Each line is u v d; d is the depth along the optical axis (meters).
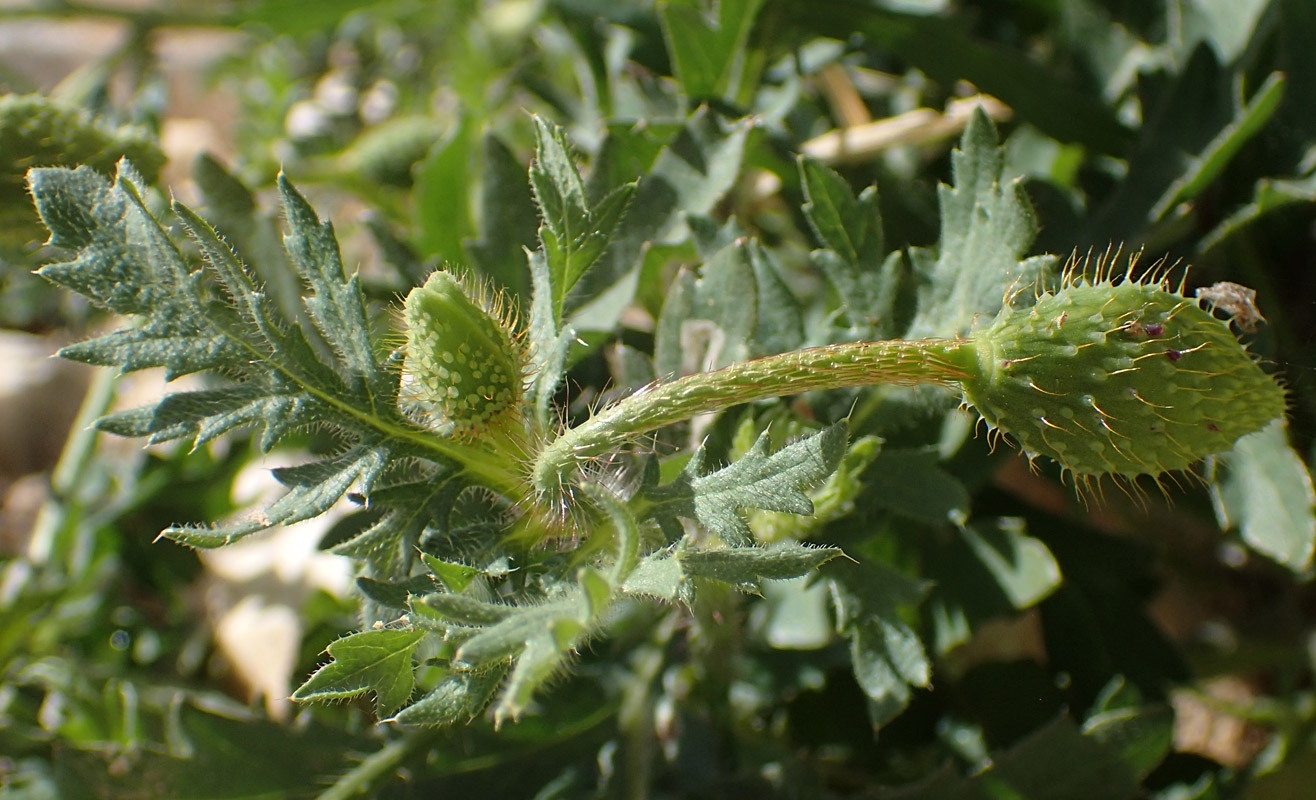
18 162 0.17
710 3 0.21
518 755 0.18
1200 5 0.19
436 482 0.15
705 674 0.18
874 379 0.14
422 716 0.14
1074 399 0.14
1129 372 0.14
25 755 0.19
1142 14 0.21
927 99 0.23
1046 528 0.20
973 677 0.19
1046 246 0.19
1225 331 0.14
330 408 0.15
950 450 0.17
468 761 0.18
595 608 0.13
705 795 0.18
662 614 0.19
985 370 0.14
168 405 0.15
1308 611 0.23
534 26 0.27
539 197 0.15
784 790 0.18
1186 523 0.23
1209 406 0.14
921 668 0.16
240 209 0.19
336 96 0.37
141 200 0.15
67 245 0.15
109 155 0.18
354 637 0.14
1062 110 0.20
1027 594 0.18
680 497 0.15
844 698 0.19
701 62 0.20
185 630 0.24
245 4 0.28
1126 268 0.18
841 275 0.17
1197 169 0.18
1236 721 0.23
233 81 0.38
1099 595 0.19
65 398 0.34
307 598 0.23
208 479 0.24
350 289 0.15
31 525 0.30
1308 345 0.18
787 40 0.20
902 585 0.16
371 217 0.20
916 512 0.16
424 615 0.14
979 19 0.23
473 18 0.32
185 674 0.24
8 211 0.17
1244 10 0.19
